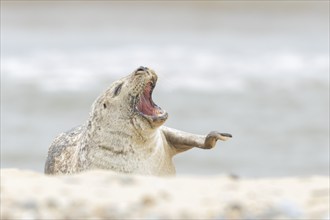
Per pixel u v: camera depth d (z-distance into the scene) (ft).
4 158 252.62
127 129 137.18
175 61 431.02
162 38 557.74
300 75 403.75
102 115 139.44
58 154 149.89
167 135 146.20
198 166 244.63
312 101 343.87
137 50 479.41
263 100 343.67
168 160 145.38
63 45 513.04
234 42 534.78
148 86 139.44
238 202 83.30
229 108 326.03
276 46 508.94
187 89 359.87
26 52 474.08
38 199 83.82
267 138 280.72
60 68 413.39
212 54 465.06
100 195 85.51
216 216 80.07
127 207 81.82
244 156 257.55
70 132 154.61
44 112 319.88
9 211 81.05
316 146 271.69
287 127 296.71
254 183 92.84
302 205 83.30
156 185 90.07
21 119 306.35
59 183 90.33
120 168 137.39
